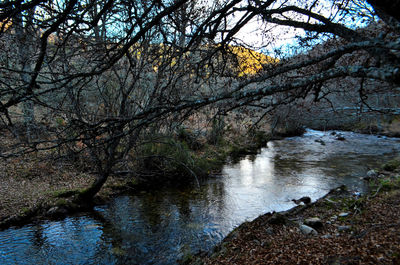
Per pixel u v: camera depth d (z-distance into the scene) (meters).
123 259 6.55
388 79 1.71
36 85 3.02
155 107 3.00
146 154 12.29
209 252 6.65
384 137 24.64
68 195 10.09
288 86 2.41
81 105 7.26
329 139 25.34
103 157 10.28
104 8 2.86
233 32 3.96
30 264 6.30
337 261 4.84
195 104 2.92
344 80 5.18
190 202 10.36
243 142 19.30
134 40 3.10
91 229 8.12
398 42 1.76
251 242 6.77
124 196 11.12
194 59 6.07
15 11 2.50
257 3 3.79
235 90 2.84
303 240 6.43
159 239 7.48
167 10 2.87
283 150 21.03
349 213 8.12
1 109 2.88
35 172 11.20
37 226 8.23
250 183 12.69
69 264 6.35
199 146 16.23
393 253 4.69
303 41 3.90
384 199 8.71
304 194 10.89
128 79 10.24
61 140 3.12
